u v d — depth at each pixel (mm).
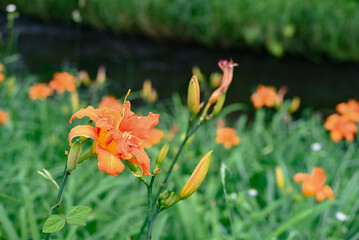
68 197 2303
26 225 2248
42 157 3367
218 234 2371
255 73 8820
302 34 10016
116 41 9664
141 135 1192
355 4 10445
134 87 7453
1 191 2541
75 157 1104
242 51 10117
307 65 9594
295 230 2559
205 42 10156
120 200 2906
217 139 3479
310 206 3096
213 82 3457
